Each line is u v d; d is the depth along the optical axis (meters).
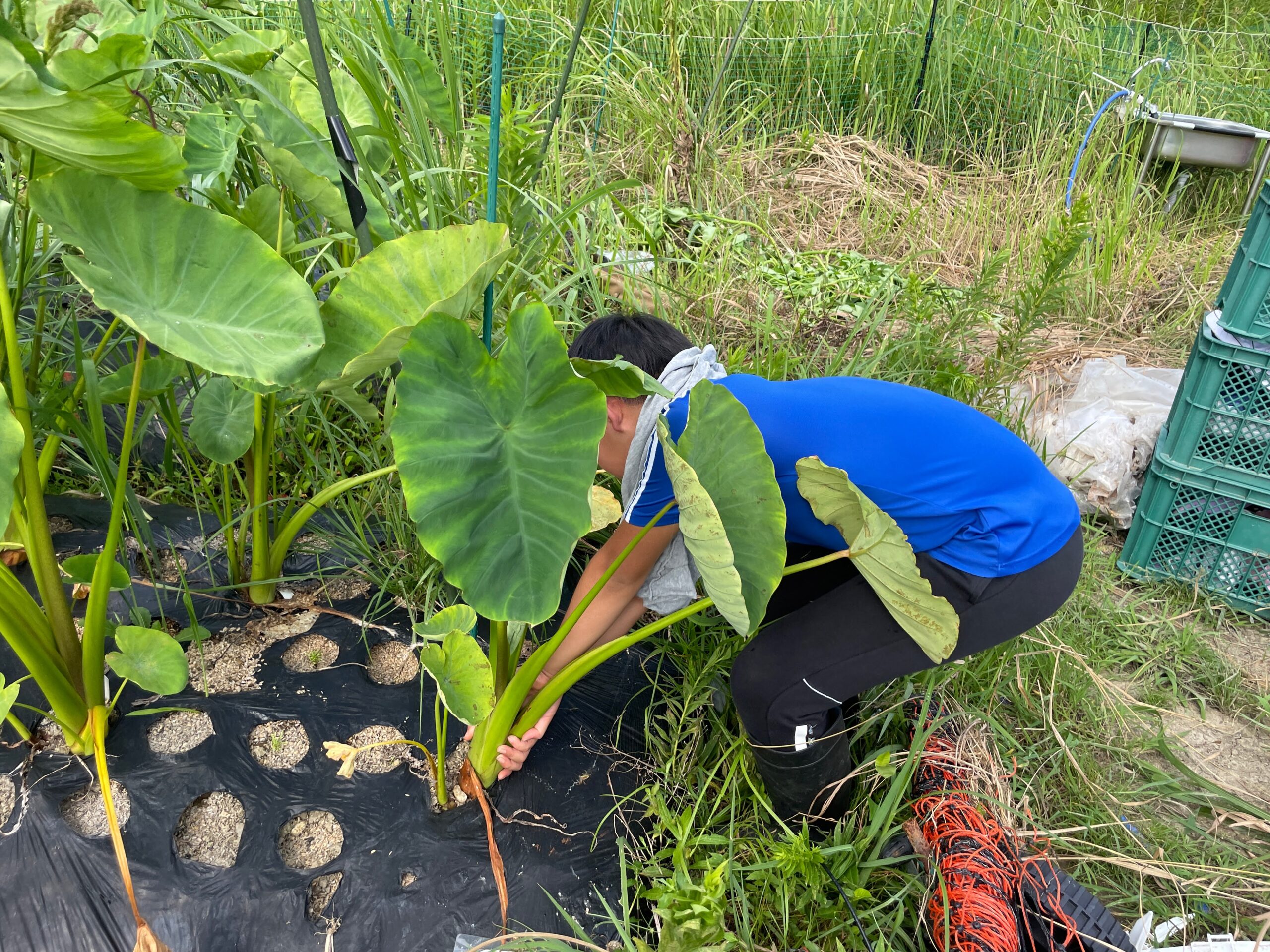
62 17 1.12
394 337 1.13
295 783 1.57
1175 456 2.46
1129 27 4.96
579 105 3.84
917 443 1.41
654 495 1.37
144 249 1.18
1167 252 3.84
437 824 1.56
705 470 1.26
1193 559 2.52
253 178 1.84
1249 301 2.29
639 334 1.43
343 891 1.46
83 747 1.50
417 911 1.46
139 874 1.41
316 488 2.15
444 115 1.94
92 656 1.44
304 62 1.96
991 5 4.71
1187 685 2.23
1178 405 2.48
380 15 1.73
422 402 1.13
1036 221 3.88
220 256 1.20
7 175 1.54
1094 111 4.38
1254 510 2.43
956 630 1.26
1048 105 4.49
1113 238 3.52
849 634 1.48
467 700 1.32
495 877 1.50
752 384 1.44
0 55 0.92
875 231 3.73
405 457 1.12
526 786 1.63
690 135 3.62
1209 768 2.01
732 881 1.47
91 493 2.06
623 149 3.60
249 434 1.67
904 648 1.47
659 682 1.89
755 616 1.33
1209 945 1.52
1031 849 1.72
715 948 1.16
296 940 1.40
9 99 0.96
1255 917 1.66
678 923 1.14
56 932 1.35
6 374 1.51
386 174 2.02
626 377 1.20
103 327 2.21
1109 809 1.80
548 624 1.98
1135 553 2.59
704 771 1.71
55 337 1.89
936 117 4.50
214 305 1.21
